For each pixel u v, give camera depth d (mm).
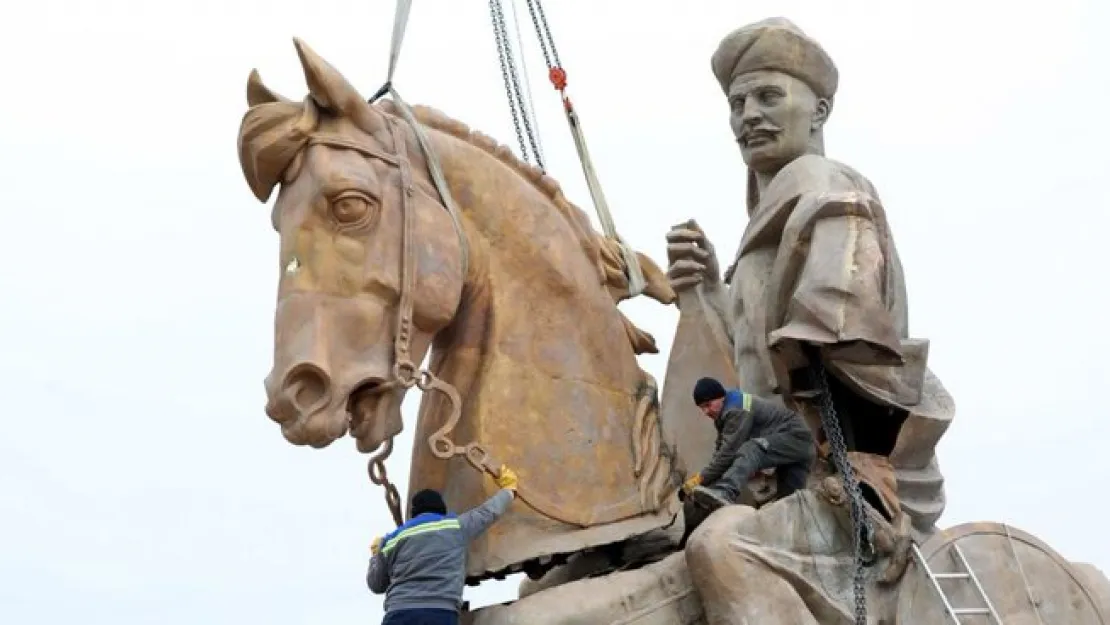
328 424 5250
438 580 5188
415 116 5863
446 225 5562
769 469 5922
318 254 5402
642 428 5801
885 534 5539
